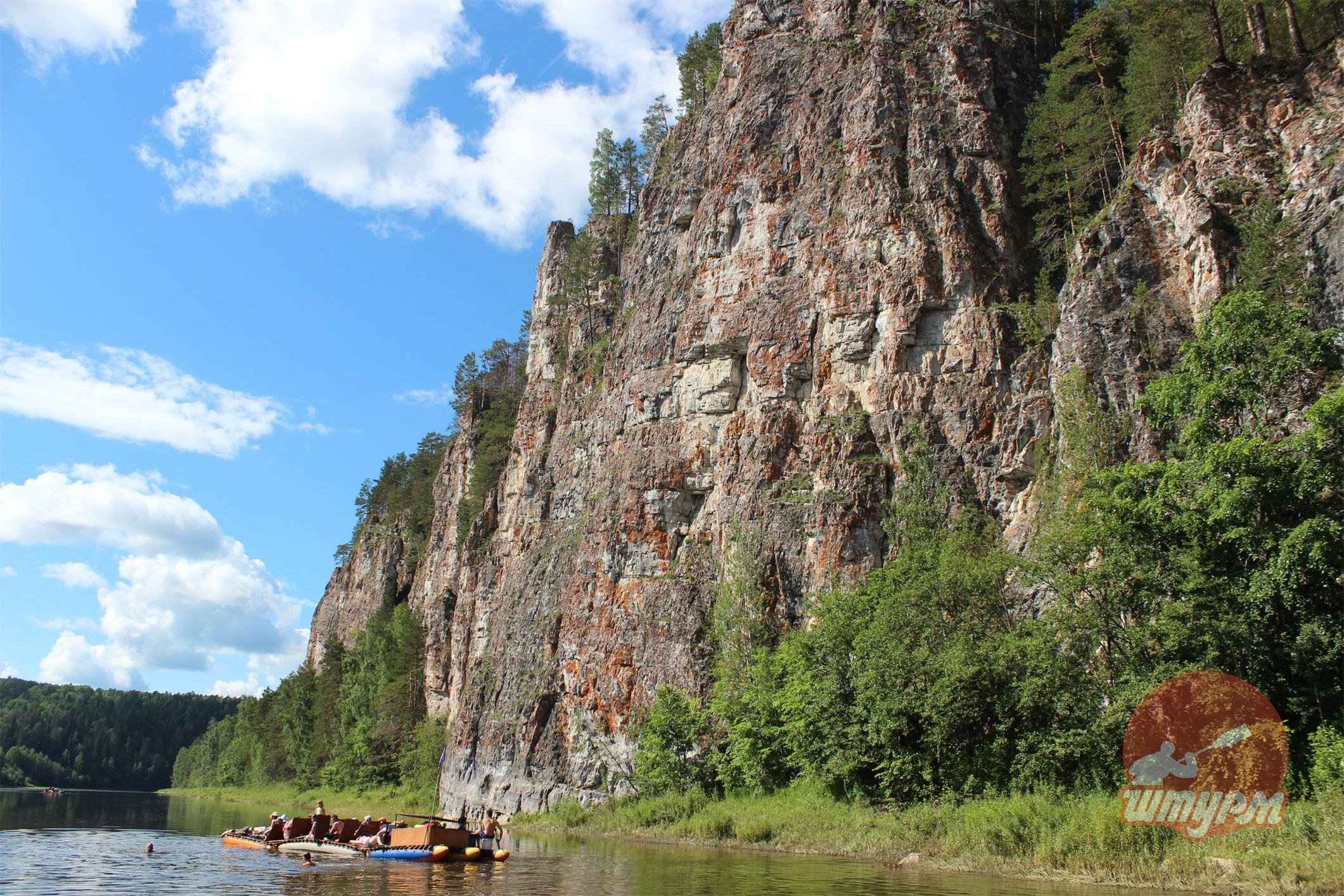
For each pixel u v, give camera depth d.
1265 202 47.09
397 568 169.38
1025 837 34.78
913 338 68.56
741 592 67.38
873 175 74.12
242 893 32.03
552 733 78.69
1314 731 33.06
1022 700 39.47
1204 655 35.22
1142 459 50.00
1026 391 63.38
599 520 81.69
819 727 48.72
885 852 39.22
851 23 84.62
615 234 114.75
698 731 63.47
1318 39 55.03
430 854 42.06
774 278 77.75
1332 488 34.69
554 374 118.69
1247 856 27.94
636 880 33.72
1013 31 80.50
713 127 91.00
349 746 132.12
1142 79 62.25
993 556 46.78
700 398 78.75
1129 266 54.81
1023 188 72.88
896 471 66.19
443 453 166.62
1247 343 37.53
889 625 46.31
